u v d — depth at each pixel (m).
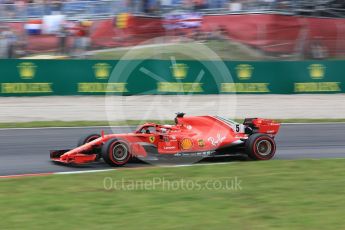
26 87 70.31
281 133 50.31
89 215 21.58
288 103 72.88
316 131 51.97
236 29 95.56
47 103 67.19
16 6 100.25
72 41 89.31
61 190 25.83
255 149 33.84
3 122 55.59
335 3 102.88
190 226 20.25
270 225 20.45
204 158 35.12
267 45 92.00
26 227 19.94
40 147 41.22
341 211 22.41
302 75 80.50
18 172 31.67
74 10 98.81
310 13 99.25
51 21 91.69
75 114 61.41
